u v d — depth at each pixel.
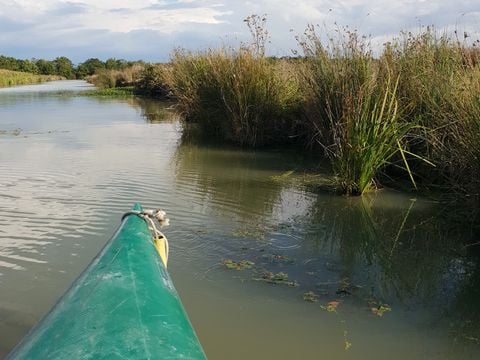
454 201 5.75
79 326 1.86
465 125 5.44
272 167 8.41
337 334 3.29
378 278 4.14
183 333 1.84
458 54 7.55
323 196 6.58
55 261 4.35
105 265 2.48
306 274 4.19
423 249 4.76
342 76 7.96
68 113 18.31
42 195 6.45
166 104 22.56
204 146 10.53
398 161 6.92
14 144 10.75
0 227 5.18
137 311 1.95
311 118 8.89
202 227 5.30
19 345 1.91
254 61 10.45
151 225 3.28
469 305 3.69
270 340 3.22
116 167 8.35
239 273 4.17
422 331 3.34
